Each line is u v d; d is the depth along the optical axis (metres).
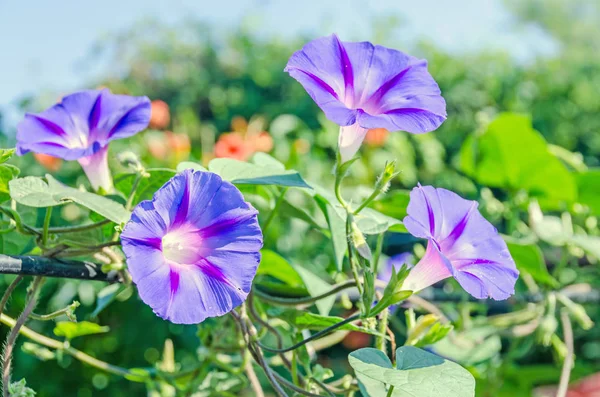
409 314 0.53
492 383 0.78
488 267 0.46
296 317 0.53
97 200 0.45
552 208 0.82
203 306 0.40
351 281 0.53
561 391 0.67
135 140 1.26
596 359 1.23
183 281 0.41
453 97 1.78
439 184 1.56
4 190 0.46
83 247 0.47
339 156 0.47
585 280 0.93
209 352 0.61
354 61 0.48
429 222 0.45
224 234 0.42
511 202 0.81
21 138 0.49
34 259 0.45
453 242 0.46
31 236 0.49
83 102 0.52
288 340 0.63
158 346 1.21
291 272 0.64
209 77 2.04
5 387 0.44
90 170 0.51
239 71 2.02
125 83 2.07
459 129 1.72
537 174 0.79
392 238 0.88
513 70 1.93
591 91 1.85
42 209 0.54
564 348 0.73
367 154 1.42
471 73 1.85
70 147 0.51
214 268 0.41
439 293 0.72
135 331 1.21
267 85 1.95
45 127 0.50
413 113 0.46
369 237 0.86
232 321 0.60
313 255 1.21
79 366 1.17
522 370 0.84
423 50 2.00
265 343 0.77
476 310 0.81
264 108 1.85
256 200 0.69
